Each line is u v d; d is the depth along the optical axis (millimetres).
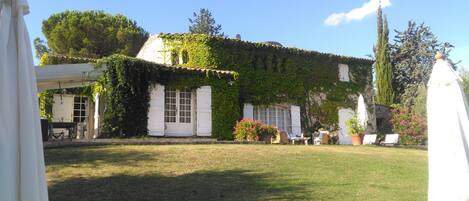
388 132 27719
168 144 14883
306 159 11922
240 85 22406
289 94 24062
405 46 44125
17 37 3730
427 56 43250
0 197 3277
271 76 23578
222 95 20297
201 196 7496
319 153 13477
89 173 9109
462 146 6352
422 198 7723
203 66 21734
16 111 3553
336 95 25891
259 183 8578
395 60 44438
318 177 9406
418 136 24469
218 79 20328
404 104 36844
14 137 3488
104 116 16797
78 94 20391
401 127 25047
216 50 22094
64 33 35875
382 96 38469
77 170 9352
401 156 14203
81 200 7109
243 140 18328
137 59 17656
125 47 37312
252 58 23109
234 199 7320
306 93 24766
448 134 6406
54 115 19938
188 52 22172
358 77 27125
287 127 23812
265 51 23547
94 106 20359
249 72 22844
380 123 29344
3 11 3676
